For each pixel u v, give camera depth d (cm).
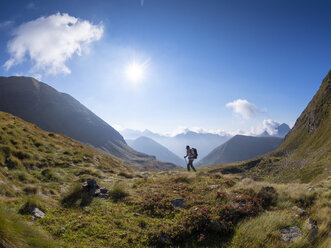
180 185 1368
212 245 716
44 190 1043
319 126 14400
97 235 714
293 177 8975
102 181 1478
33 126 2831
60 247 600
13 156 1335
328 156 8494
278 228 802
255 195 1143
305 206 1076
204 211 884
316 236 730
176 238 738
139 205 1002
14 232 539
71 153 2123
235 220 879
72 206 920
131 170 2733
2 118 2253
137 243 699
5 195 867
